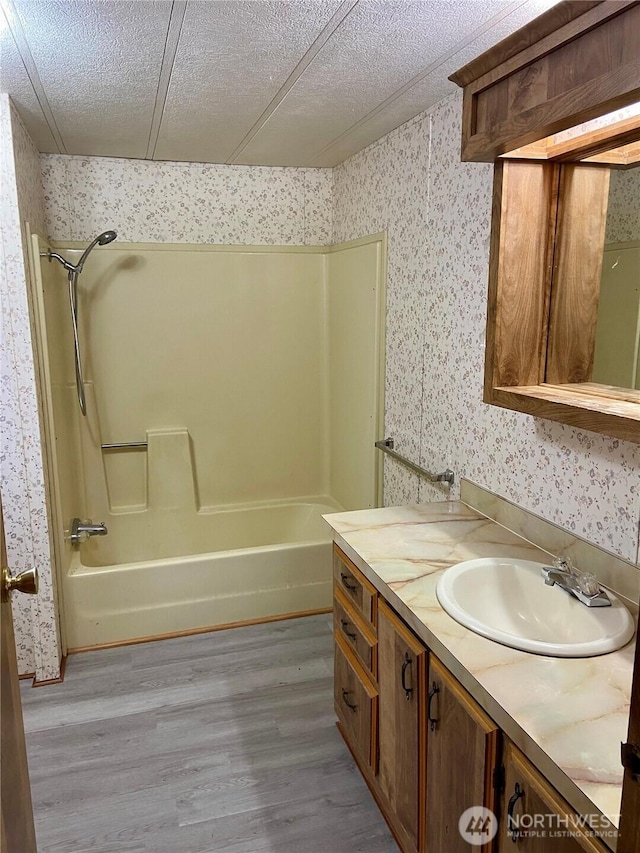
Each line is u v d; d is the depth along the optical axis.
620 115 1.34
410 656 1.52
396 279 2.70
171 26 1.62
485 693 1.17
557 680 1.20
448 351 2.29
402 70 1.94
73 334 3.13
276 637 2.90
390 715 1.70
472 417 2.15
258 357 3.54
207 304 3.41
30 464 2.44
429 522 2.04
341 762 2.11
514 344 1.63
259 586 3.01
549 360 1.66
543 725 1.07
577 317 1.58
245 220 3.39
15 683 1.27
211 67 1.91
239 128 2.60
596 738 1.04
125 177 3.16
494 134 1.43
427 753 1.49
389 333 2.82
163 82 2.04
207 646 2.83
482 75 1.46
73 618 2.78
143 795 1.97
